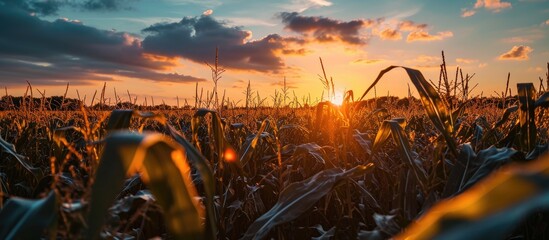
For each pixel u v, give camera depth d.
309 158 4.09
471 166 2.10
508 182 0.48
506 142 2.86
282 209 2.12
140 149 0.96
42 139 5.07
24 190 3.55
